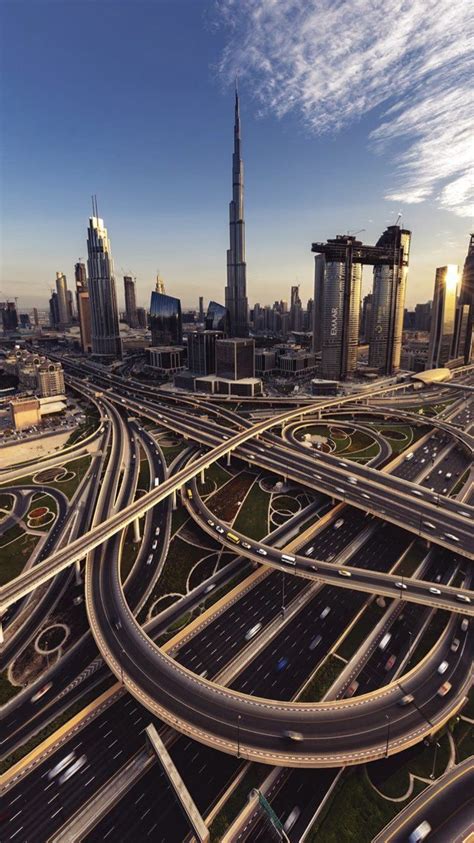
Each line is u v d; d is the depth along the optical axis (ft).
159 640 432.25
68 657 420.36
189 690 357.20
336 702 350.23
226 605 478.18
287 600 484.74
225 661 408.46
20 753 331.98
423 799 299.99
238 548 546.67
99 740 341.00
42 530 640.58
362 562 544.62
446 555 553.64
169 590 506.07
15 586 439.63
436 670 385.70
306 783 312.29
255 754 307.78
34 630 455.22
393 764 323.98
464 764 321.52
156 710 338.34
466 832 278.87
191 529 630.33
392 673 395.14
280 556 524.93
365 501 643.45
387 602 480.23
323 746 314.96
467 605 433.07
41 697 379.35
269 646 425.28
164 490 638.12
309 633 439.63
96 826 287.48
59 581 528.22
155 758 327.26
